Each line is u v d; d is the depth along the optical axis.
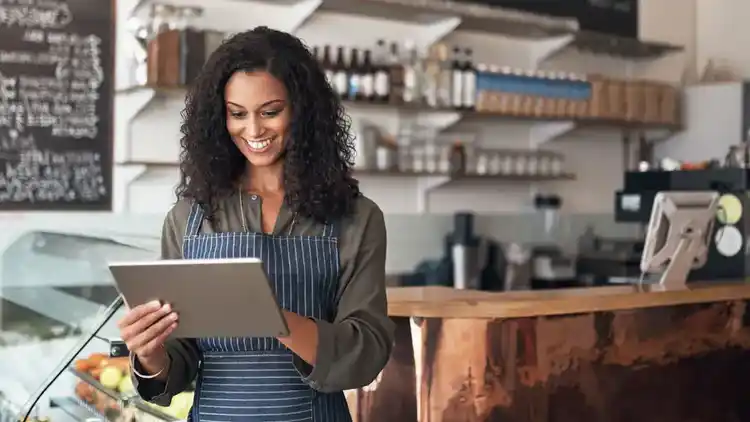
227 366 1.57
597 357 2.87
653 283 3.46
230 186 1.63
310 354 1.47
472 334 2.62
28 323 3.15
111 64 3.68
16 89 3.48
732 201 3.91
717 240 3.95
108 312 2.28
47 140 3.55
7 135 3.46
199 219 1.62
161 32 3.52
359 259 1.62
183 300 1.39
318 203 1.58
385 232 1.67
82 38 3.61
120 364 2.29
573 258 4.85
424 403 2.64
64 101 3.58
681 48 5.38
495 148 4.91
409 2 4.13
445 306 2.62
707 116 5.34
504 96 4.53
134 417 2.18
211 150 1.60
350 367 1.50
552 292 2.99
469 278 4.57
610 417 2.91
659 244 3.44
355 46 4.36
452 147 4.48
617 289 3.12
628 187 4.31
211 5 3.91
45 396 2.47
